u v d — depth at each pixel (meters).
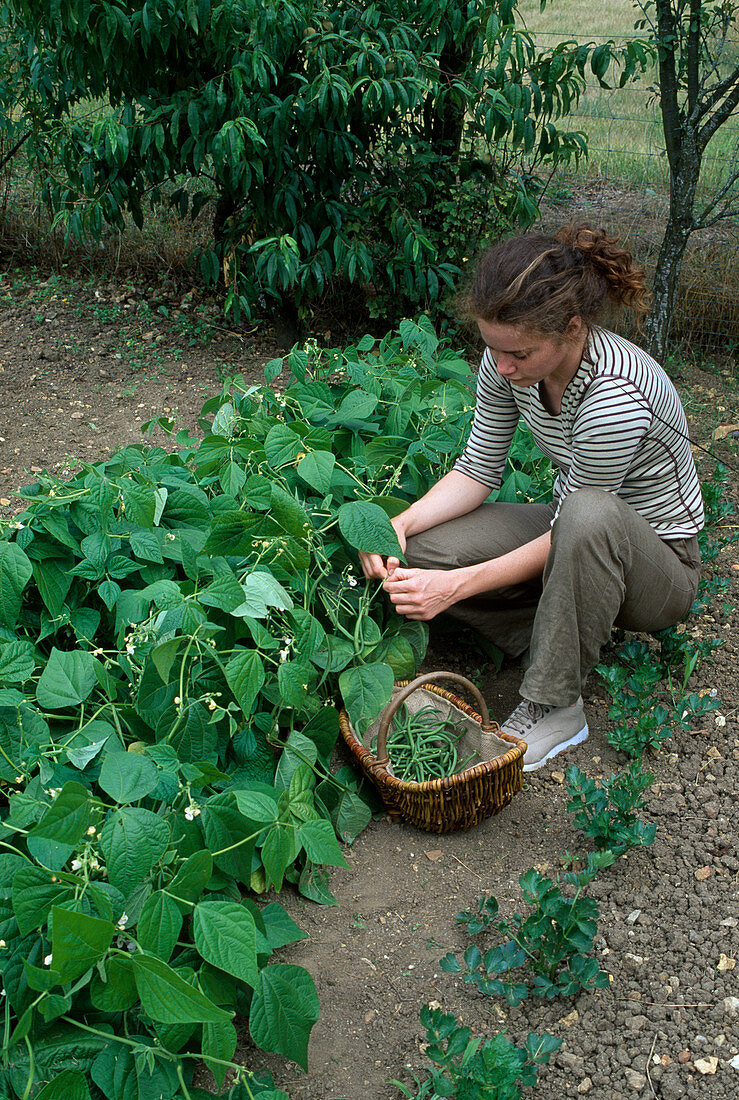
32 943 1.54
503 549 2.59
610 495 2.22
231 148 3.87
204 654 1.98
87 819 1.51
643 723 2.38
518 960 1.79
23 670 1.80
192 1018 1.38
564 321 2.00
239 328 5.16
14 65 5.42
